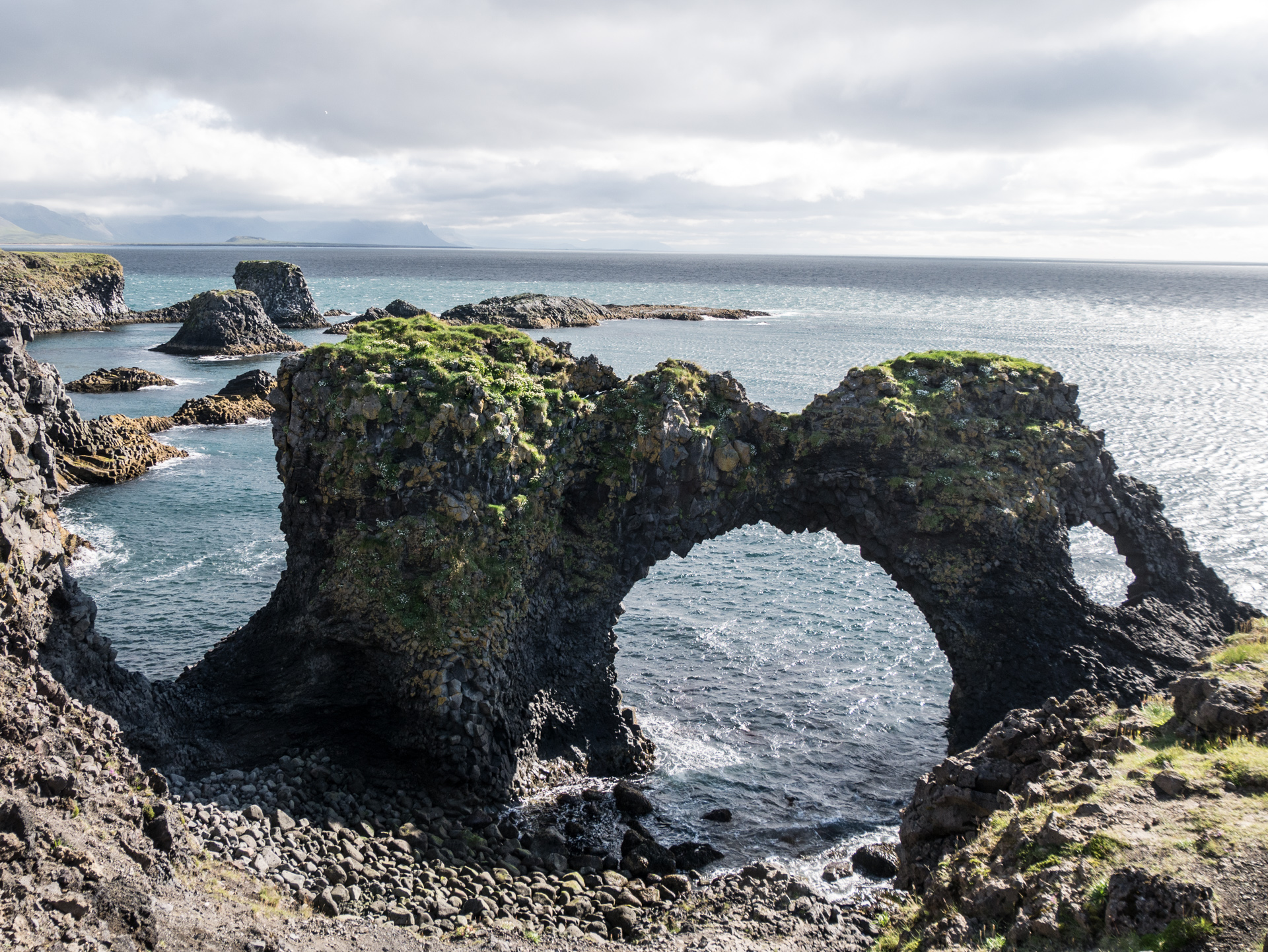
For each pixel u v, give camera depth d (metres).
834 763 45.66
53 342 182.75
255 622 46.47
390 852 33.78
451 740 38.75
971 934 20.94
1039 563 48.81
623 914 31.25
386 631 41.16
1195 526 76.44
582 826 39.50
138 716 35.91
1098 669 46.03
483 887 32.78
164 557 67.94
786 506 52.47
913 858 30.17
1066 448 51.16
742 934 29.00
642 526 48.66
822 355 166.25
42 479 35.81
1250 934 16.55
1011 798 27.17
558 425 47.38
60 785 27.05
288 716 39.81
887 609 63.03
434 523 42.19
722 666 54.94
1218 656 32.50
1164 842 20.05
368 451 42.53
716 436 49.91
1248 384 140.38
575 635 47.16
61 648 34.25
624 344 180.00
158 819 28.39
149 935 22.00
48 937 20.14
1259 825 19.86
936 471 49.94
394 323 50.03
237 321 176.75
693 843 38.50
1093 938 18.08
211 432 109.56
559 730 44.69
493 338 50.72
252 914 25.72
